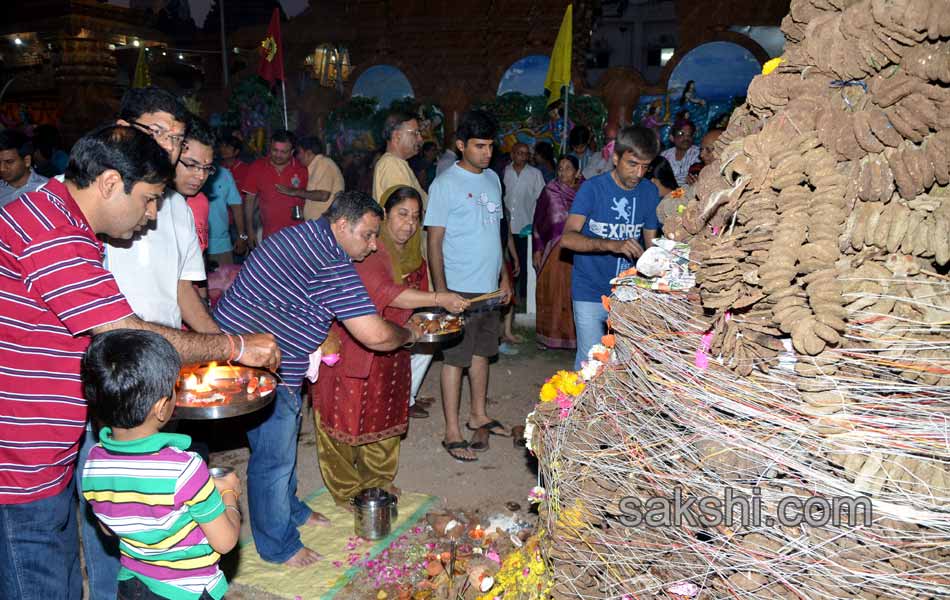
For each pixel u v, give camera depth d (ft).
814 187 5.75
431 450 14.97
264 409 10.25
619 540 6.49
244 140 54.60
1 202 13.52
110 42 56.18
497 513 12.34
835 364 5.36
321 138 53.98
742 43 43.62
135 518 6.22
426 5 50.37
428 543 11.40
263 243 10.02
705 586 6.05
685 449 5.99
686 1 44.01
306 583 10.37
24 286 6.83
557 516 7.16
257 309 9.92
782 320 5.35
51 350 7.01
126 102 8.47
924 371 5.23
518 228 26.94
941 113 5.07
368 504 11.43
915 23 5.00
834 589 5.44
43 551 7.39
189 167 9.40
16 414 6.95
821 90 5.88
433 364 21.34
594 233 13.35
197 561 6.51
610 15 103.14
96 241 7.25
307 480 13.67
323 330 10.30
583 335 13.75
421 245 14.48
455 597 9.66
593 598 6.89
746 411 5.63
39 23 54.49
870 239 5.55
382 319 10.33
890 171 5.42
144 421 6.28
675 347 6.37
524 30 48.55
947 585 5.11
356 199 9.89
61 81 55.06
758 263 5.64
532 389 18.88
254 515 10.67
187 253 9.62
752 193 5.78
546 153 31.19
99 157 6.91
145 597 6.50
